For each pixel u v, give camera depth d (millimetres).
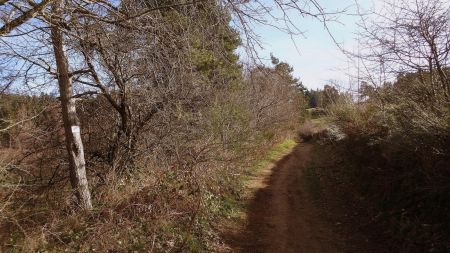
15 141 9758
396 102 10641
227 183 14523
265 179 18328
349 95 18656
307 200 13586
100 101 12555
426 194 8648
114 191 9734
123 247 7762
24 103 9211
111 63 9500
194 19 4758
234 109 16906
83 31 6566
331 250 8562
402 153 9859
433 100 8836
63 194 10391
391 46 8930
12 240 7785
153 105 10703
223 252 8703
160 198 9633
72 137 9336
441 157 8148
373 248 8344
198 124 12852
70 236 7957
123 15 5785
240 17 4301
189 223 9352
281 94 26281
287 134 40625
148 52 6551
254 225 10844
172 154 12156
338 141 20625
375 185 11578
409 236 8070
